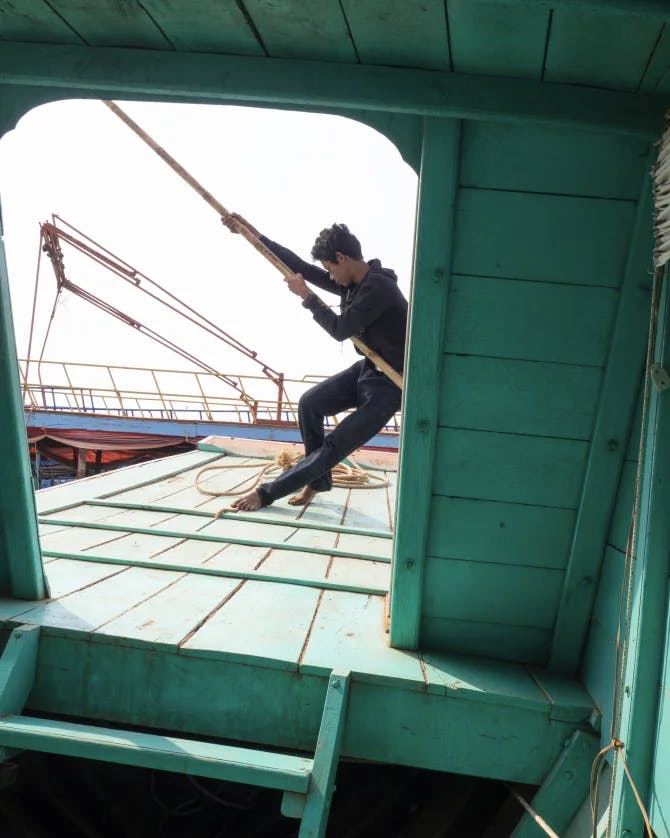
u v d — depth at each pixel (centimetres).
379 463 668
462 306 182
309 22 148
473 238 176
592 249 174
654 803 157
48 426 1316
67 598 233
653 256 166
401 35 149
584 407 188
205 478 521
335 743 177
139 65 165
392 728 194
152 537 326
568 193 171
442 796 239
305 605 245
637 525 168
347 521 395
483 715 193
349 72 162
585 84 158
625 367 179
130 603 232
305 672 194
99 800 241
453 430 195
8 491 213
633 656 164
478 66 157
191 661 197
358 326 290
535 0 124
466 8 136
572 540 201
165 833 243
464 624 217
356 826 244
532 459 195
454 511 203
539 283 178
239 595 250
